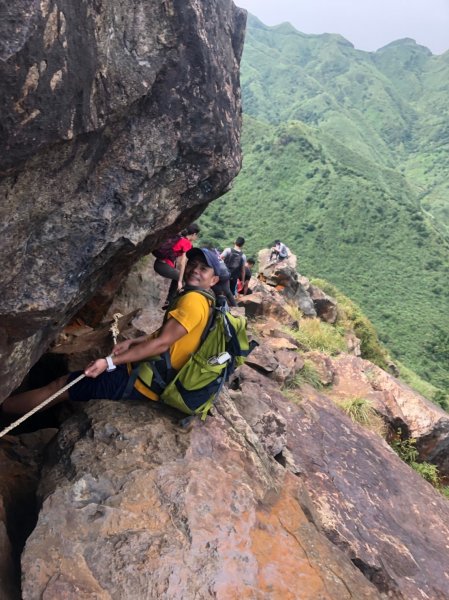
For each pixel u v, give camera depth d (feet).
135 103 7.99
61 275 8.13
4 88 5.61
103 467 9.83
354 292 298.76
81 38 6.38
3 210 6.83
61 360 14.58
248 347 11.39
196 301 10.77
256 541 9.83
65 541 8.63
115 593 8.16
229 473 10.82
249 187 424.87
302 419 20.59
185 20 8.25
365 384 29.89
